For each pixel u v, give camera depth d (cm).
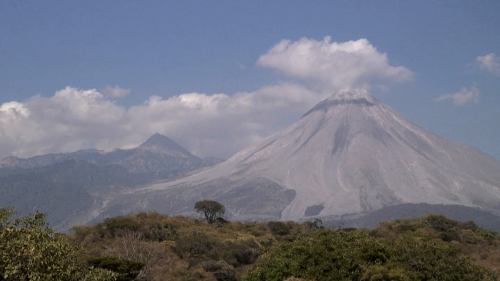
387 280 2623
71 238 5912
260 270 2928
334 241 2933
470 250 7125
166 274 5422
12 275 2145
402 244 2884
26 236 2220
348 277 2684
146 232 7031
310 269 2762
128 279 4294
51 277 2184
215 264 5922
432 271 2680
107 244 6206
